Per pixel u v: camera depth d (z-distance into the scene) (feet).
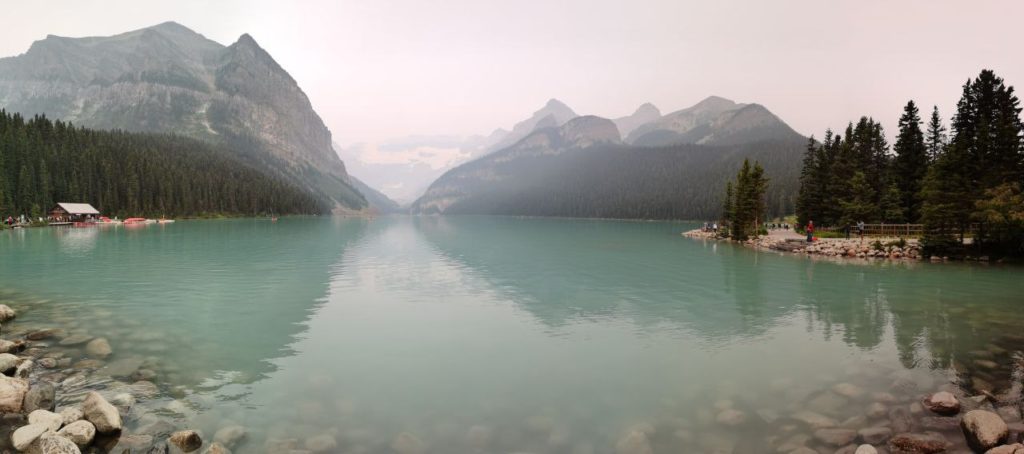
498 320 80.64
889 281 121.49
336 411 43.75
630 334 71.51
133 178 541.75
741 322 78.79
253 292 105.29
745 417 42.04
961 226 169.58
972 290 107.45
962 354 59.62
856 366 55.36
